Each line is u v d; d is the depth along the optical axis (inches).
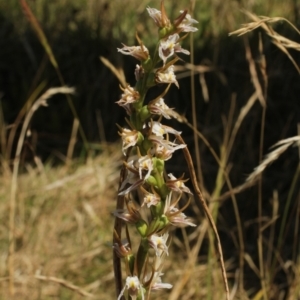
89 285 108.7
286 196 125.2
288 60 140.0
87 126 148.1
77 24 159.9
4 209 124.6
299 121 137.3
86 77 151.4
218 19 157.6
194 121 77.7
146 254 39.8
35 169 137.1
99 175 132.5
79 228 121.3
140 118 37.7
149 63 36.9
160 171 38.1
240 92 138.3
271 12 148.5
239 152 133.4
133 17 164.6
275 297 101.3
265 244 116.5
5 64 154.6
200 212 120.7
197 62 145.9
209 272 84.6
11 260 84.5
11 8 171.6
